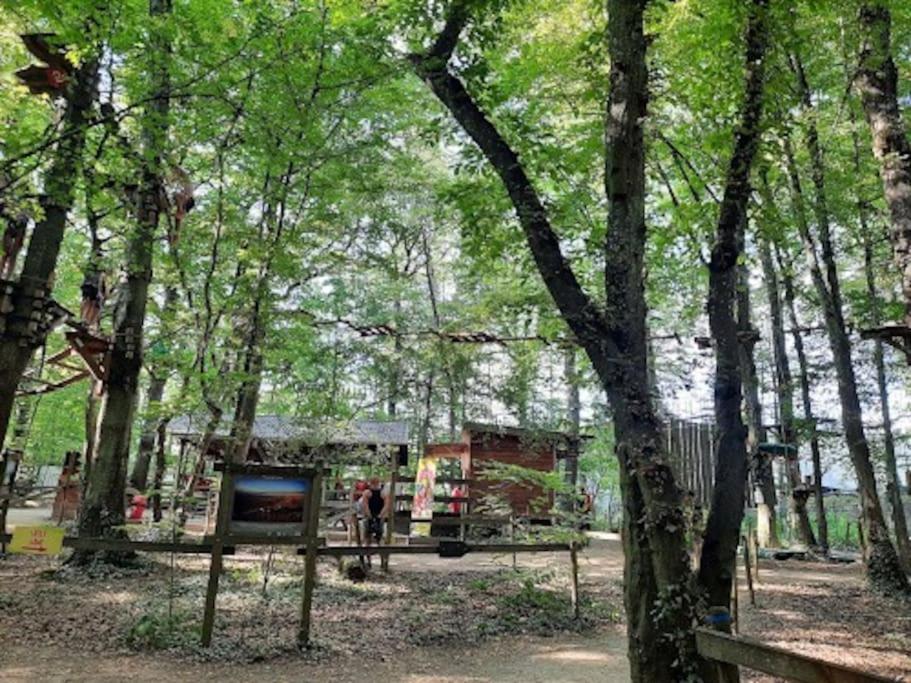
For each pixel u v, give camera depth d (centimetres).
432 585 965
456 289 2534
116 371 963
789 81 525
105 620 672
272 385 1695
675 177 1020
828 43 1155
